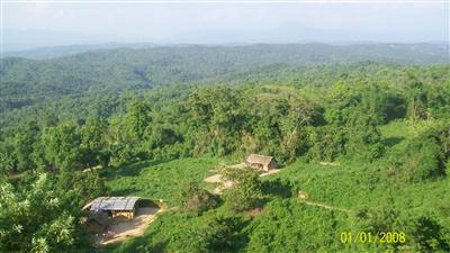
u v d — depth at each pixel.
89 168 64.44
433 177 45.22
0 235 21.36
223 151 64.44
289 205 42.38
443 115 82.56
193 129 70.56
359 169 49.91
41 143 67.31
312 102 82.06
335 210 41.62
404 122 82.56
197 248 36.12
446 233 32.47
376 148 55.19
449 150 46.81
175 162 64.06
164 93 178.62
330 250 35.62
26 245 22.27
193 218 42.44
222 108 67.00
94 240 41.03
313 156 58.66
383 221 33.03
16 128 113.25
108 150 67.12
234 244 37.84
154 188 53.28
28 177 55.91
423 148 47.16
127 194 51.59
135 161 67.12
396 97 88.50
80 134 72.56
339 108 78.19
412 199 42.50
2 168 65.75
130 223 44.66
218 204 44.88
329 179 47.38
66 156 60.72
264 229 39.22
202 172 58.09
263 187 45.69
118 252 38.00
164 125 75.00
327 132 60.66
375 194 44.03
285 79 186.12
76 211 28.00
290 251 36.41
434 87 91.38
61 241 23.33
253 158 57.81
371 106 85.06
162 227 41.75
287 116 65.88
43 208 23.11
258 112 71.88
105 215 44.19
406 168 45.88
